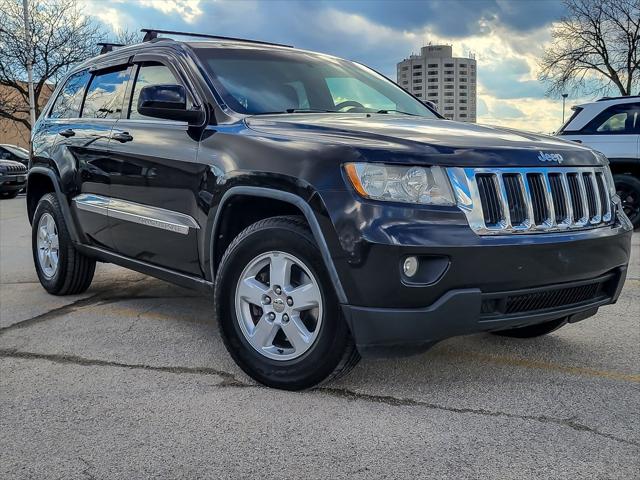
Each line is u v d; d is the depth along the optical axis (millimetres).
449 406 3158
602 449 2717
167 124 4172
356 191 2963
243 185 3395
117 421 3004
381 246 2871
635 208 9109
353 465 2594
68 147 5137
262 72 4332
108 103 4930
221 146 3643
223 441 2803
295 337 3250
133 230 4371
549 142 3514
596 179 3518
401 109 4660
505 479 2482
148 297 5520
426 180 2965
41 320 4770
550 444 2764
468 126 3750
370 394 3301
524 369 3688
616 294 3621
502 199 3049
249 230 3391
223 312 3490
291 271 3273
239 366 3480
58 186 5227
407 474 2523
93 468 2588
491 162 3076
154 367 3727
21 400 3260
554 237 3148
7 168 18750
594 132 9211
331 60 4957
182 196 3889
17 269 6980
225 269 3465
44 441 2814
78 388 3414
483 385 3438
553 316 3297
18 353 3994
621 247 3518
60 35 31031
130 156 4332
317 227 3047
